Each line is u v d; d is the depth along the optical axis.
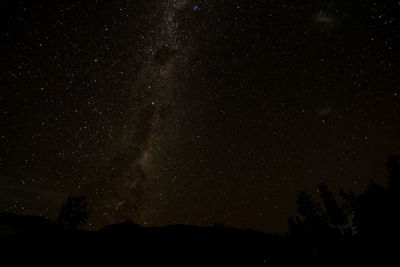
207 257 13.66
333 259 12.23
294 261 13.18
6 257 8.21
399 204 12.30
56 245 10.52
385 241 11.52
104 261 10.27
